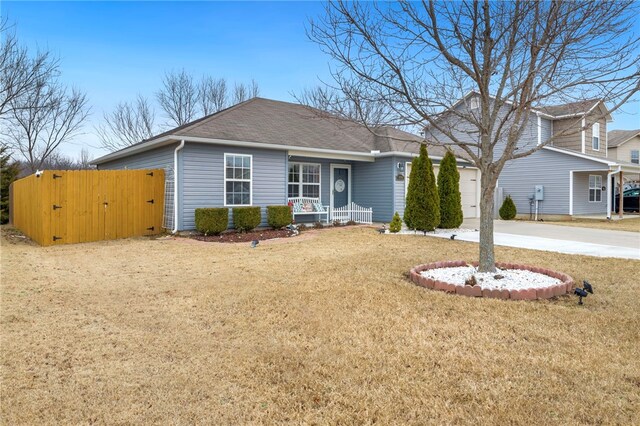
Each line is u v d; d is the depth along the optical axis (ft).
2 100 66.80
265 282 19.89
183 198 37.96
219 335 13.15
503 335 12.76
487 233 20.30
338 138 51.72
